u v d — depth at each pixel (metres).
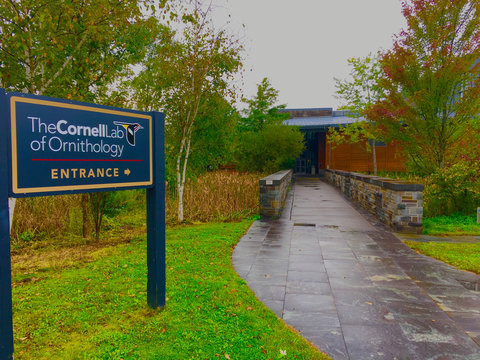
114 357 2.84
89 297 4.20
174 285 4.59
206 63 9.60
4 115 2.42
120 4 6.28
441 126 11.09
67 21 5.90
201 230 8.62
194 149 11.61
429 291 4.45
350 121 33.12
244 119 29.88
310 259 5.98
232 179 14.60
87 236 8.22
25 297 4.23
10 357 2.48
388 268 5.44
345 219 10.33
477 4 10.15
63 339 3.17
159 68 9.88
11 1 5.02
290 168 29.64
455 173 9.71
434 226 8.80
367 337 3.21
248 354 2.89
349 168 34.59
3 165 2.40
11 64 5.57
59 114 2.79
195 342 3.09
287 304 4.02
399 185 8.30
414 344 3.08
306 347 3.00
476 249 6.55
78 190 2.95
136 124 3.48
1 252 2.41
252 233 8.31
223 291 4.32
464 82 10.87
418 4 10.77
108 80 7.53
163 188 3.79
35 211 8.41
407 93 12.25
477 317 3.67
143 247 7.03
